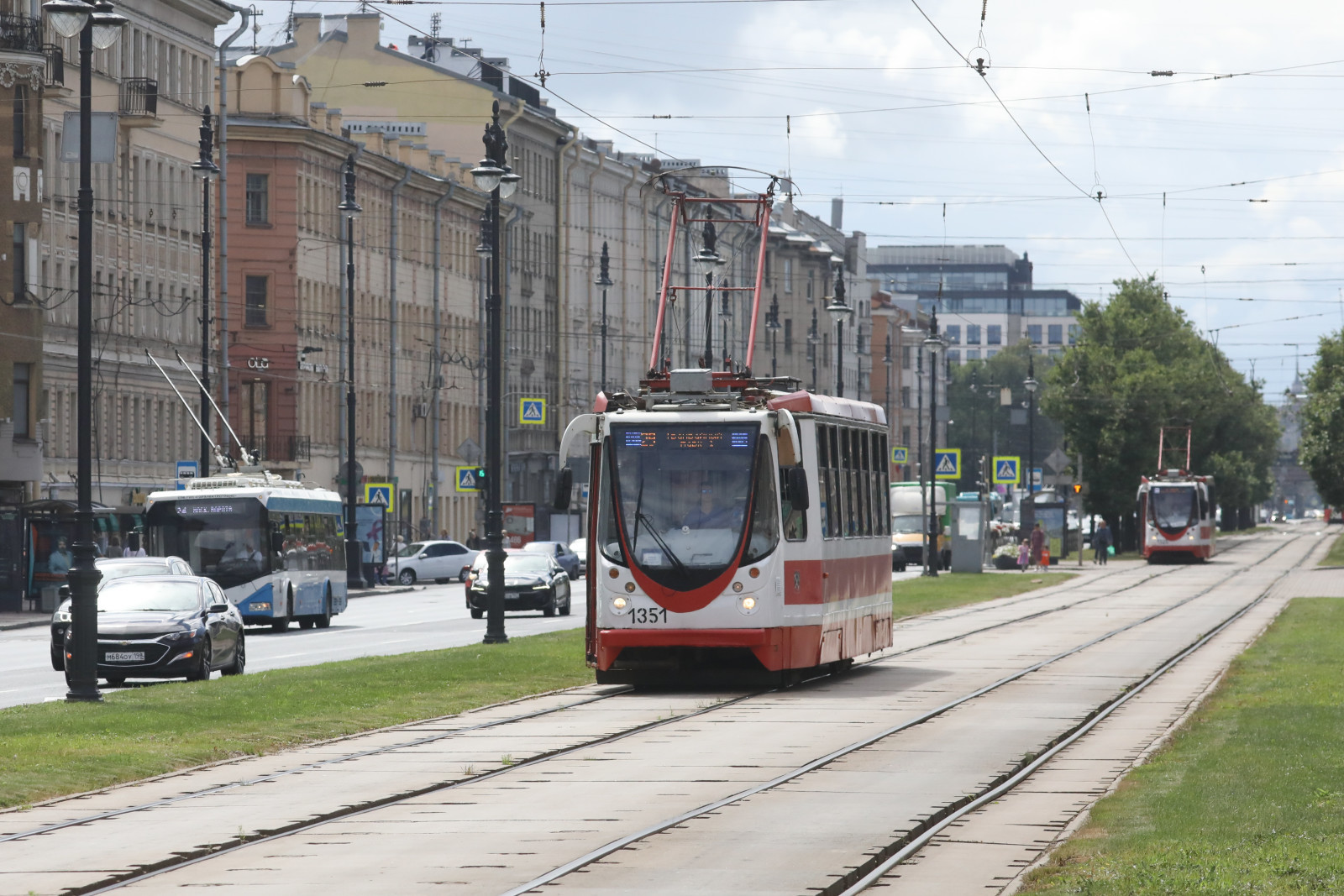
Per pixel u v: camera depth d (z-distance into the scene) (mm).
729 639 36156
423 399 133125
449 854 18391
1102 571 110375
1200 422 147875
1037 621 63469
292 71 114938
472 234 141000
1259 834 18062
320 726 30016
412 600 92125
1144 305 148625
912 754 26797
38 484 84438
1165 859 16812
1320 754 24438
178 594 41844
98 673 40000
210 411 106312
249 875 17375
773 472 36844
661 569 36375
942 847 18984
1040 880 16516
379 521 104625
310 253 116500
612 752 27062
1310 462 121375
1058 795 22750
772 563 36375
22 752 25984
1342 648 45875
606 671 37500
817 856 18203
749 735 29391
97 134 37219
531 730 30047
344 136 122938
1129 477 145500
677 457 36906
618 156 166500
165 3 99500
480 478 113312
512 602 72312
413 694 35375
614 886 16688
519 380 144250
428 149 137750
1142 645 51125
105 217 93750
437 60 149375
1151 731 30000
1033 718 31906
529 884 16766
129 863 17984
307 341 115938
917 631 58125
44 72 84188
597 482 37344
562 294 151250
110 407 94188
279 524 64375
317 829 20125
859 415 42531
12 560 76125
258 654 51156
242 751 27250
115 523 81375
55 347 89125
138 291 98062
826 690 37438
